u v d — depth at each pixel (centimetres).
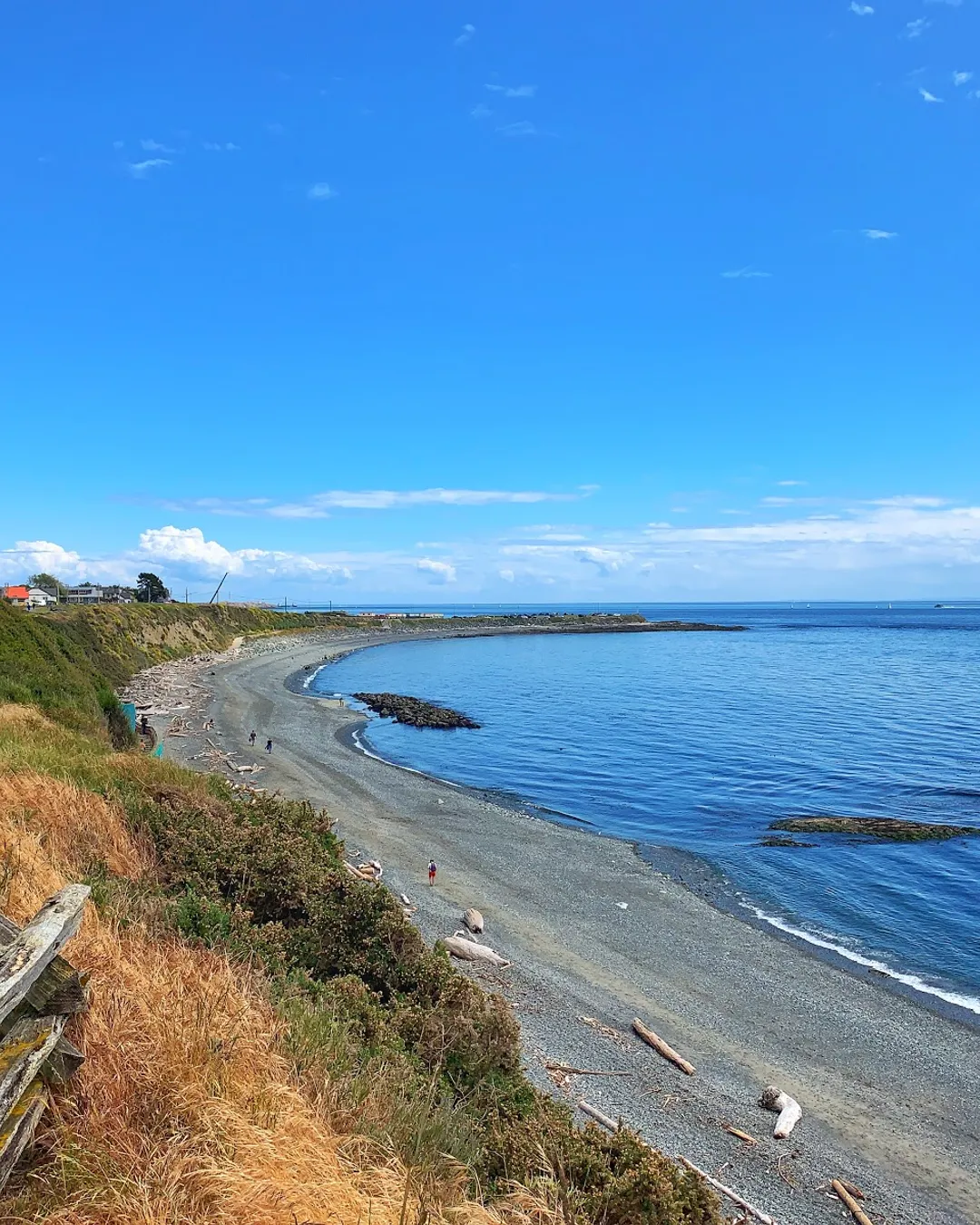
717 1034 1423
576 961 1695
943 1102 1259
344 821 2673
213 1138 456
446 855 2397
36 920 476
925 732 4706
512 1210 542
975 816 2986
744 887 2236
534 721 5228
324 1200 443
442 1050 830
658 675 8288
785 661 10031
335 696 6344
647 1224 581
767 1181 1034
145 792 1469
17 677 2581
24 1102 424
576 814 3022
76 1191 402
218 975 718
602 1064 1266
